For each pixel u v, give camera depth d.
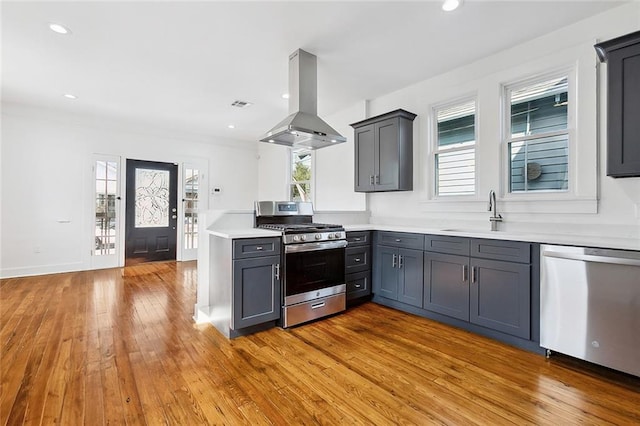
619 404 1.70
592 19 2.46
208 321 2.92
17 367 2.04
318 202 5.11
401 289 3.25
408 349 2.38
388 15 2.41
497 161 3.04
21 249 4.66
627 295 1.87
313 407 1.68
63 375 1.95
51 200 4.86
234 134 6.42
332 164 4.85
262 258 2.66
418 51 2.98
